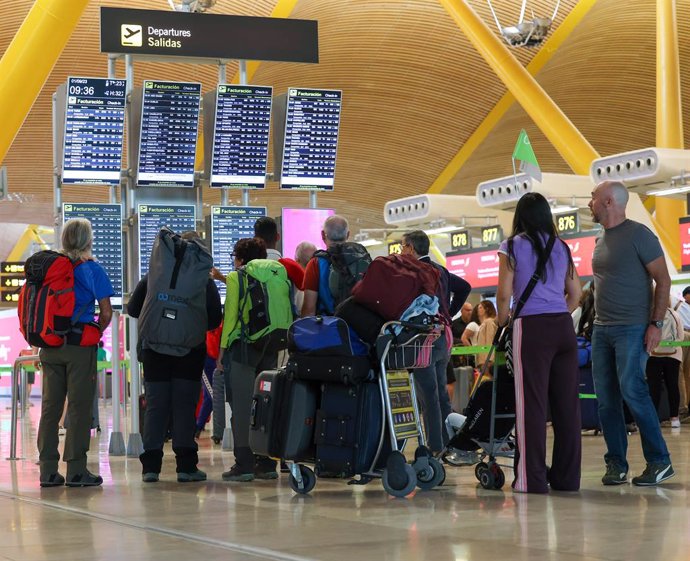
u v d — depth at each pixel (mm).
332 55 33156
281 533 4492
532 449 5957
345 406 6059
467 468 7621
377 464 6137
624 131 38906
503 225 25297
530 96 24047
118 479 7469
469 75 34562
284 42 10609
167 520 5043
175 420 7176
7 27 29859
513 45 31906
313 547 4059
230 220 10625
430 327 6113
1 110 15602
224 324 7086
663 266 6199
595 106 37469
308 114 10922
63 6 15594
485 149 38406
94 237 10062
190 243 7125
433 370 7730
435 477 6227
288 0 30594
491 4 32219
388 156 38906
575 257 20125
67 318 6895
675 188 19438
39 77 15812
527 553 3820
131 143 10367
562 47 33969
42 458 7027
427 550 3934
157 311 6996
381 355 5965
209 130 10680
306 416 6191
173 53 10258
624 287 6254
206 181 10758
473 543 4098
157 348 7023
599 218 6418
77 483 6934
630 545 3965
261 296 7055
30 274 6910
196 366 7180
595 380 6457
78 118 10039
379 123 37031
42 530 4762
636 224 6281
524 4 30906
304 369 6098
